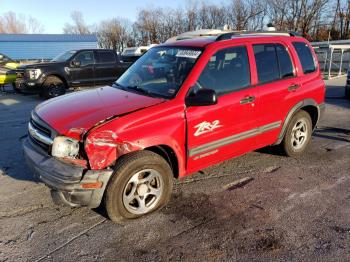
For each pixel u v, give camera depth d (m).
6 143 5.97
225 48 4.06
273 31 4.89
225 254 3.01
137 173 3.35
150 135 3.33
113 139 3.12
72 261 2.92
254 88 4.25
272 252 3.03
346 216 3.58
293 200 3.92
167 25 46.03
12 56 39.75
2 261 2.90
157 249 3.08
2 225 3.41
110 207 3.28
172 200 3.91
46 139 3.28
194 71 3.76
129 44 49.72
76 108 3.53
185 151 3.71
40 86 11.20
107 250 3.06
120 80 4.50
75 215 3.60
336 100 10.53
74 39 42.50
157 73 4.08
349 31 37.31
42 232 3.31
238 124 4.14
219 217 3.58
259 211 3.69
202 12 44.31
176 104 3.54
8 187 4.20
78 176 3.04
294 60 4.84
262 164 4.96
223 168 4.81
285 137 4.95
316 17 38.47
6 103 10.50
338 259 2.93
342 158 5.24
